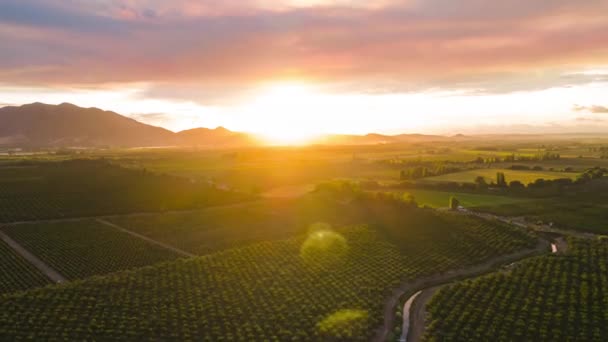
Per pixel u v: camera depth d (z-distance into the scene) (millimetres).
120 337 55688
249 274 79250
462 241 101375
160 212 154500
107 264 96375
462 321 60844
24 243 112938
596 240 97750
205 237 118938
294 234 117000
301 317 62281
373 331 59188
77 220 141250
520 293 69125
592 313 62062
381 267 83938
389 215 129875
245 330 58531
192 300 67250
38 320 58656
